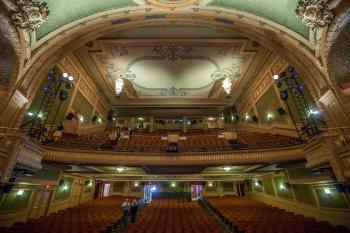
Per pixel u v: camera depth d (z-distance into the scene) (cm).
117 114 1638
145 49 916
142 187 1448
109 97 1386
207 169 849
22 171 500
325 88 468
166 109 1566
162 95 1366
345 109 425
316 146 424
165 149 775
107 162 712
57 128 782
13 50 429
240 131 1237
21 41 439
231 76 1122
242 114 1361
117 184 1456
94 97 1206
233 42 863
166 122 1716
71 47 613
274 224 573
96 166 742
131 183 1459
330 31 424
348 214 548
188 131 1535
